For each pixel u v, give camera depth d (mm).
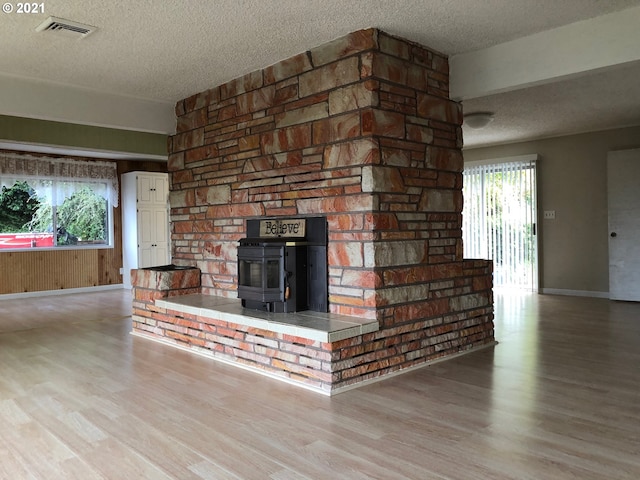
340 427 2643
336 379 3197
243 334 3822
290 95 4023
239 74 4457
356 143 3529
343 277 3646
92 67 4184
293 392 3229
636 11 3193
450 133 4051
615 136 6949
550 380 3379
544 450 2328
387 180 3533
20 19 3205
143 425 2707
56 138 6254
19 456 2357
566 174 7406
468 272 4203
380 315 3482
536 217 7684
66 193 8523
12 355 4281
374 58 3447
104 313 6469
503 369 3660
